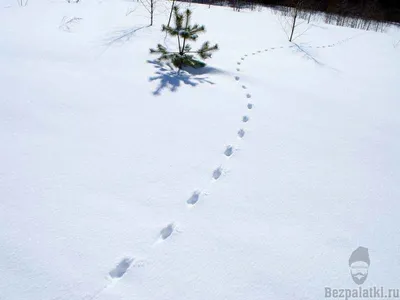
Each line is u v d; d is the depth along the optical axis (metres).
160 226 1.83
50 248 1.60
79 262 1.55
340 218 2.04
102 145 2.44
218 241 1.76
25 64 3.30
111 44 4.23
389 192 2.34
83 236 1.69
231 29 6.81
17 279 1.43
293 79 4.44
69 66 3.45
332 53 6.23
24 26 4.30
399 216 2.11
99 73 3.44
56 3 5.84
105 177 2.14
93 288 1.44
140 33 4.91
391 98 4.20
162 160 2.40
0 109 2.58
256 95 3.72
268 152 2.67
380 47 7.05
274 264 1.66
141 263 1.59
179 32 3.74
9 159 2.14
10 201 1.84
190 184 2.21
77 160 2.24
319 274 1.63
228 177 2.32
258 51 5.62
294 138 2.92
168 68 3.97
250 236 1.82
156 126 2.79
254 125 3.06
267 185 2.28
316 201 2.17
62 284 1.44
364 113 3.63
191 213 1.95
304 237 1.85
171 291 1.47
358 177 2.48
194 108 3.18
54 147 2.32
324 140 2.95
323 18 11.37
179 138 2.69
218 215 1.96
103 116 2.77
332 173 2.49
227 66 4.51
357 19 11.45
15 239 1.61
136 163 2.32
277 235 1.85
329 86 4.37
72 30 4.51
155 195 2.06
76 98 2.92
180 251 1.68
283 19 8.73
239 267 1.62
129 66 3.74
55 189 1.97
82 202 1.91
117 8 6.20
